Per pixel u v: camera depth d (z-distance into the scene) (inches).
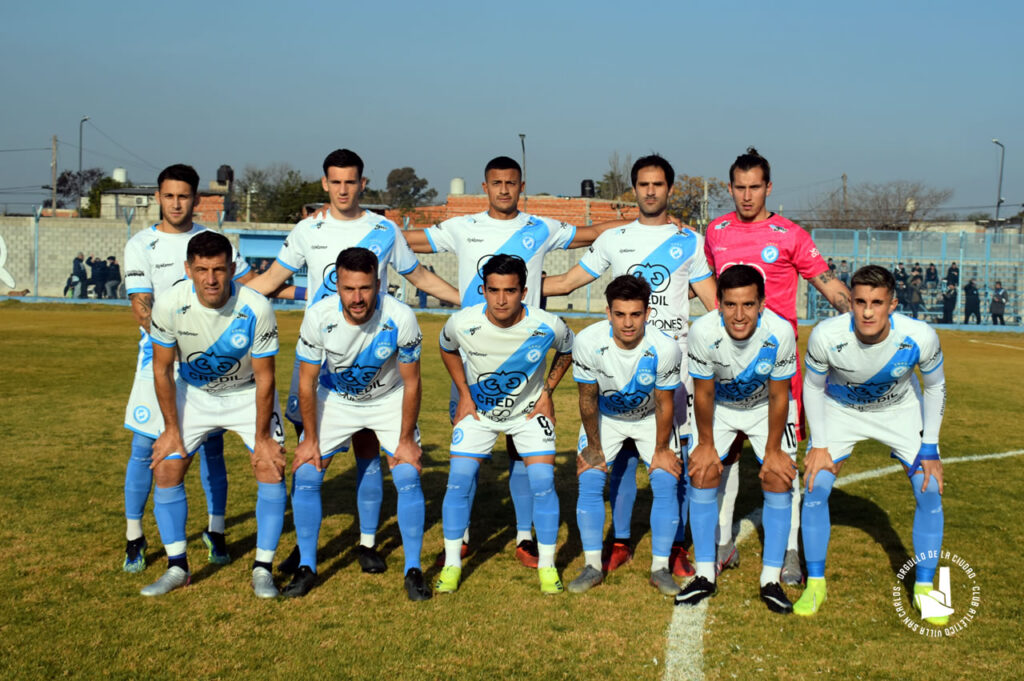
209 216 1387.8
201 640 147.2
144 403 180.2
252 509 227.8
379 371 175.2
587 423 179.8
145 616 157.2
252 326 167.5
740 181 199.6
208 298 162.2
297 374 198.2
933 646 148.9
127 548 181.9
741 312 160.1
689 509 182.2
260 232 1107.9
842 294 194.7
